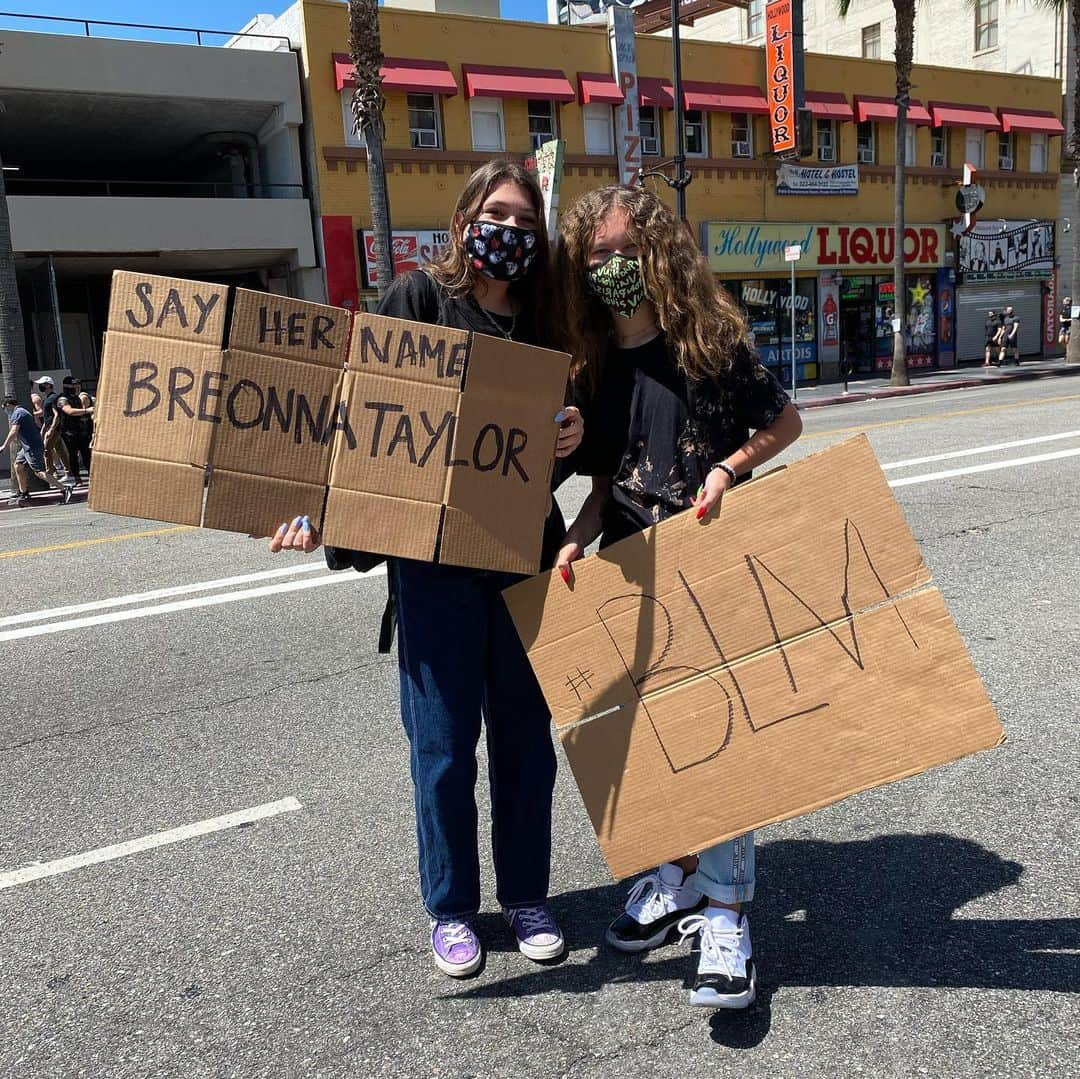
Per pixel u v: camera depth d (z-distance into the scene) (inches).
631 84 853.8
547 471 87.8
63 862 121.0
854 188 1008.2
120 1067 83.7
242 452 81.5
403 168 780.0
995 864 108.3
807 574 84.2
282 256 780.6
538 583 89.4
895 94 1028.5
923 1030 82.4
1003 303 1159.6
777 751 84.9
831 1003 86.7
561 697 89.6
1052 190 1179.3
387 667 188.5
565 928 101.4
